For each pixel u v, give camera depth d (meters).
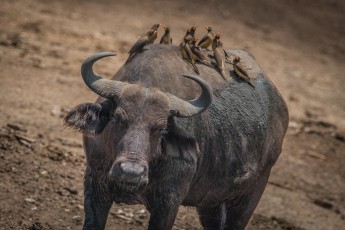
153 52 25.80
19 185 34.53
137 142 22.66
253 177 29.11
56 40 60.59
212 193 28.05
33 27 62.28
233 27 85.00
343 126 62.41
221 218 30.55
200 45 28.83
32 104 45.06
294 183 46.44
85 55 58.47
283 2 104.88
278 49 83.06
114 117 23.23
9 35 58.56
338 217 42.88
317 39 94.38
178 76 25.47
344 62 88.38
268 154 30.03
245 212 30.38
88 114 23.34
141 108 23.23
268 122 29.52
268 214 40.03
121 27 70.69
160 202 24.86
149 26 73.81
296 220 40.31
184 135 23.95
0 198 33.06
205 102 23.84
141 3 82.56
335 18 106.69
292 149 53.03
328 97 70.81
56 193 34.72
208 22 83.31
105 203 25.41
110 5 78.06
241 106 28.17
